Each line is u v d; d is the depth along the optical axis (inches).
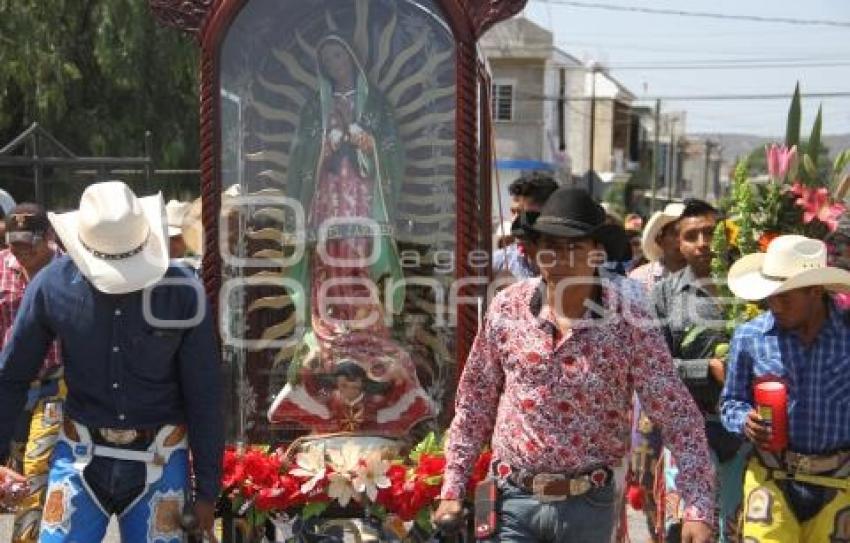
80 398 187.5
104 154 849.5
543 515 177.2
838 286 195.8
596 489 177.3
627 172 2527.1
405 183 239.8
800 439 198.4
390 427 237.9
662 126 3297.2
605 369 175.8
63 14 855.7
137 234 183.9
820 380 197.5
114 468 185.5
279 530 258.2
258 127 238.4
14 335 188.2
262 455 222.1
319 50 240.7
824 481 197.6
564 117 2078.0
